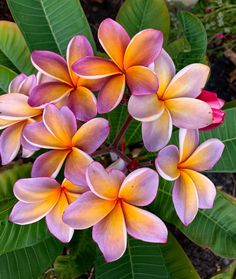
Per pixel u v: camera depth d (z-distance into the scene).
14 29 0.46
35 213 0.31
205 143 0.32
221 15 0.60
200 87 0.31
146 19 0.46
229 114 0.43
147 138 0.30
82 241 0.46
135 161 0.37
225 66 0.66
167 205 0.43
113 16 0.66
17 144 0.33
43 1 0.44
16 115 0.32
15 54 0.47
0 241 0.38
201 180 0.32
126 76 0.31
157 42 0.31
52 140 0.30
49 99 0.31
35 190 0.30
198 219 0.42
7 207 0.38
